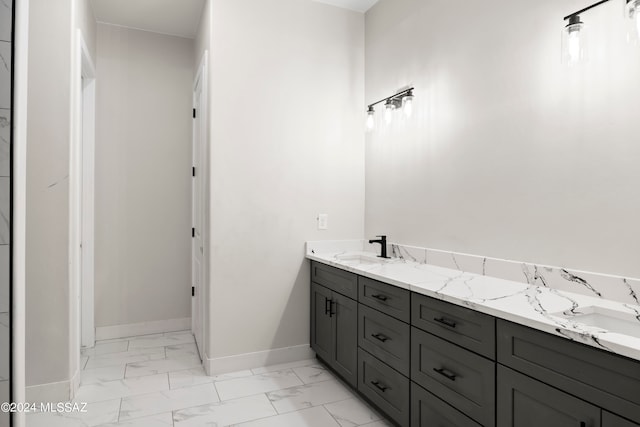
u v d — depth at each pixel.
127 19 3.31
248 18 2.74
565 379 1.17
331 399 2.32
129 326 3.47
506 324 1.36
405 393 1.87
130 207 3.46
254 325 2.78
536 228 1.82
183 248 3.65
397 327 1.93
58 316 2.26
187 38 3.67
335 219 3.03
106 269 3.38
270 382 2.55
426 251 2.45
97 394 2.37
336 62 3.05
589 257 1.60
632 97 1.47
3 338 1.31
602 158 1.56
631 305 1.44
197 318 3.24
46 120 2.24
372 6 3.06
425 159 2.50
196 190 3.39
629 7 1.35
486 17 2.08
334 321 2.56
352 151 3.10
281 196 2.85
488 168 2.06
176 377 2.62
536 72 1.82
